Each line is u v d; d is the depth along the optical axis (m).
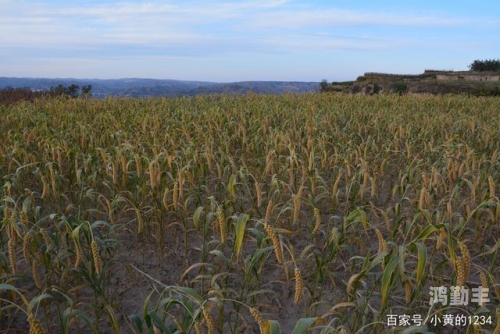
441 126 11.39
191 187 5.80
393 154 8.69
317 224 4.46
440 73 67.12
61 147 7.46
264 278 5.12
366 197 7.23
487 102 21.83
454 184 6.64
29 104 16.22
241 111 12.78
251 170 7.32
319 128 10.78
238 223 3.46
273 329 2.31
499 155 7.46
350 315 3.77
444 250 4.83
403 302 4.53
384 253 3.29
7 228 4.02
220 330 3.80
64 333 2.95
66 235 4.48
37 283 3.63
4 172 7.15
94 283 3.90
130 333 4.27
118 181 6.77
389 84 50.22
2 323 4.31
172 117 12.09
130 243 5.95
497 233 5.98
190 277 5.17
